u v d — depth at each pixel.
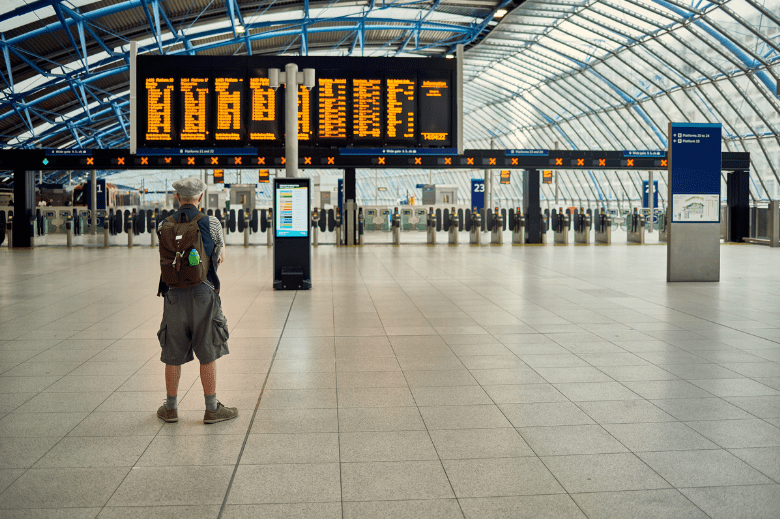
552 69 33.47
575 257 17.78
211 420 4.35
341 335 7.28
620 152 21.47
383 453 3.84
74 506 3.17
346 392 5.07
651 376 5.53
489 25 29.11
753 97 24.53
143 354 6.33
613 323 8.00
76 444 3.98
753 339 7.03
